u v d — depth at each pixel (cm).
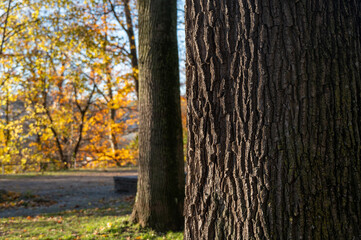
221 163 227
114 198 1141
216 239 226
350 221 207
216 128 229
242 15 222
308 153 210
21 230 677
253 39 219
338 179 209
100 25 1862
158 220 596
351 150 212
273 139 213
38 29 1532
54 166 2145
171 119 621
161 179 604
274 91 214
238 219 219
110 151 2867
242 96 221
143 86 625
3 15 1591
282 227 208
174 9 648
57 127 2278
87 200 1119
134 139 2691
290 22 215
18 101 2350
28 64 1547
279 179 210
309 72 213
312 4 219
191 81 242
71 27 1521
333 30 220
